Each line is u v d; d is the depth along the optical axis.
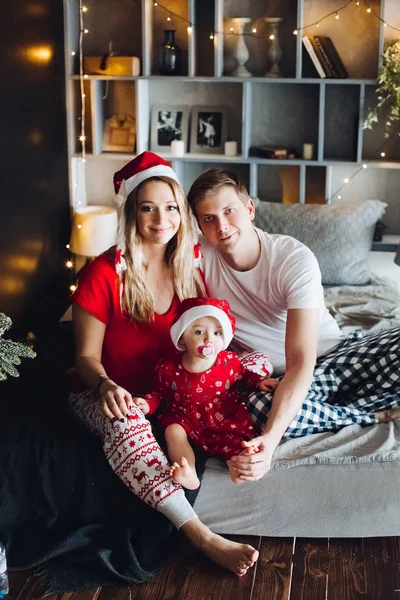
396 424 2.61
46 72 4.06
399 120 4.53
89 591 2.21
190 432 2.47
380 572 2.28
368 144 4.60
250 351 2.71
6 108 3.44
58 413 2.68
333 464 2.41
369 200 4.27
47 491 2.41
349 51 4.45
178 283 2.58
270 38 4.41
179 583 2.24
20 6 3.61
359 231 4.05
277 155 4.52
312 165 4.55
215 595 2.19
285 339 2.49
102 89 4.67
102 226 4.27
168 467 2.30
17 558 2.31
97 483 2.41
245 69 4.50
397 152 4.58
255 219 4.16
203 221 2.53
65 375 3.17
